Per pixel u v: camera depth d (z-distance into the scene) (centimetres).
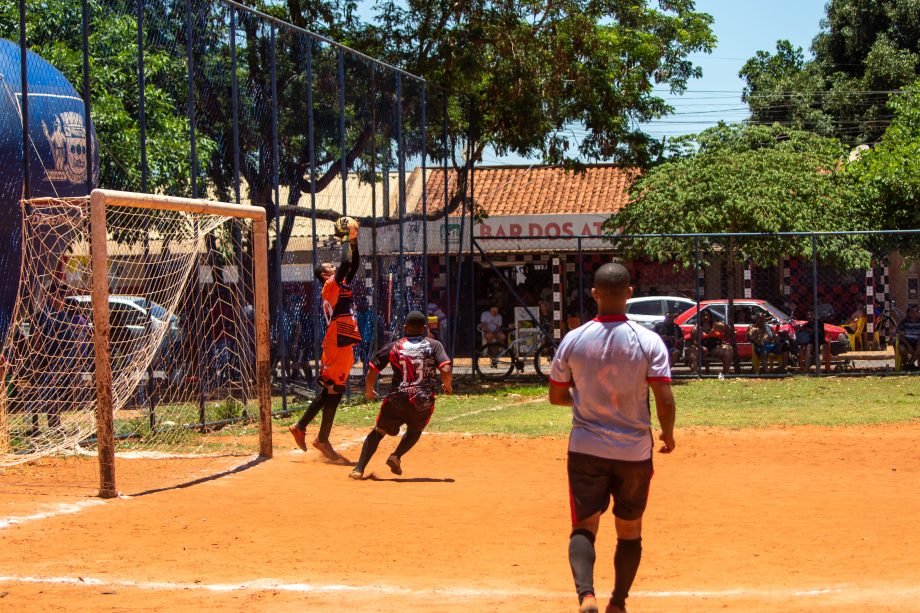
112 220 1605
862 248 3192
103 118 1709
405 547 891
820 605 663
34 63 1565
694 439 1658
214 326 1830
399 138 2473
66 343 1479
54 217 1373
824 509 1071
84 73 1547
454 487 1234
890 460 1447
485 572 798
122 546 877
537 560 843
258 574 784
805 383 2583
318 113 2131
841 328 3088
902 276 3819
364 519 1019
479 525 991
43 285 1469
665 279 3903
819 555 850
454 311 3072
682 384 2606
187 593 720
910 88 3806
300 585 746
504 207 4206
